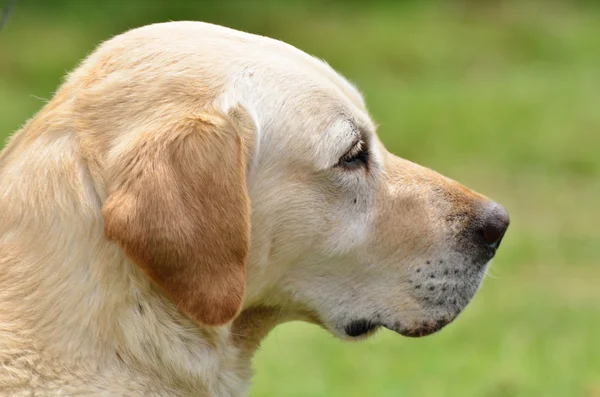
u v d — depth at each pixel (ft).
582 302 46.52
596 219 59.82
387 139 75.61
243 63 19.61
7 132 68.54
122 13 101.55
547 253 53.62
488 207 22.02
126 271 18.35
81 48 93.50
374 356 40.06
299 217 20.06
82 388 18.07
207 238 17.61
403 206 21.31
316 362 39.45
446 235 21.45
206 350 19.25
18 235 18.49
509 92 88.99
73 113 18.88
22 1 103.19
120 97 18.78
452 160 71.77
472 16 113.60
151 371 18.67
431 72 94.84
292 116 19.72
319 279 20.86
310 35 101.91
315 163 19.98
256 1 108.37
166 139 17.76
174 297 17.69
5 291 18.22
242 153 18.24
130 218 17.22
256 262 19.90
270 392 36.06
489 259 22.11
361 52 98.68
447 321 21.81
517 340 41.42
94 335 18.25
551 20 112.57
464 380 37.47
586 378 37.63
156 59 19.26
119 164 17.76
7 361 17.78
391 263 21.18
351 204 20.68
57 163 18.51
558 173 69.10
